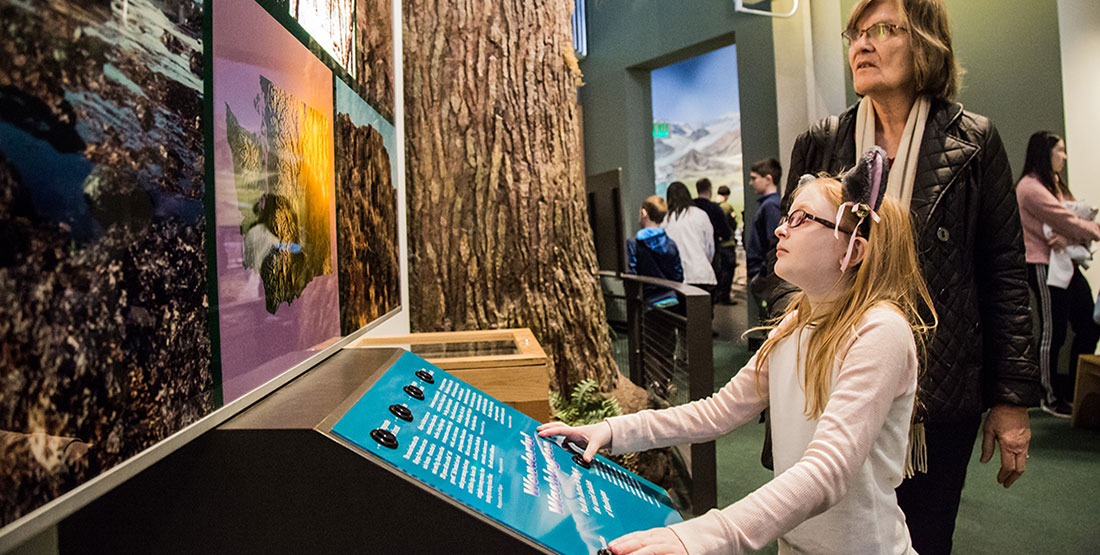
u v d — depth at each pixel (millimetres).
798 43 6566
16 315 455
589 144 8953
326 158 1317
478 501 723
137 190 610
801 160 1753
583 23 8672
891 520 1009
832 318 1001
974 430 1503
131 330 593
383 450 738
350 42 1595
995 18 4914
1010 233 1494
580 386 2840
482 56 2930
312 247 1189
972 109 5078
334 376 1037
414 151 2879
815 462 838
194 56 735
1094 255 4316
